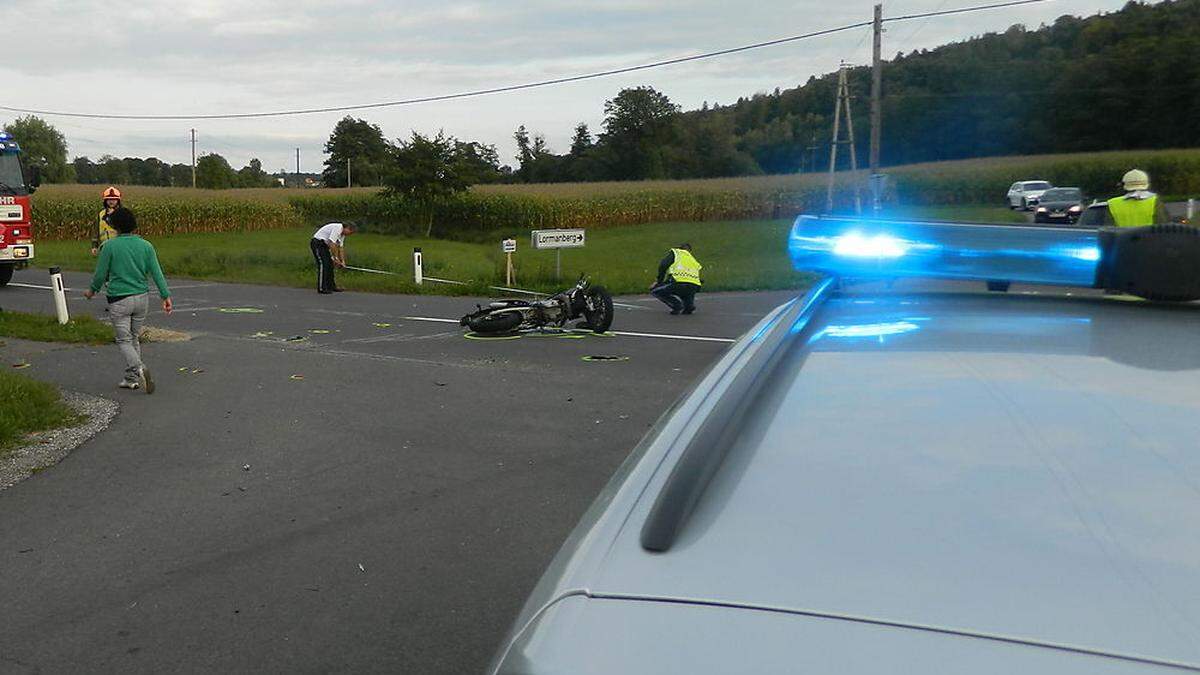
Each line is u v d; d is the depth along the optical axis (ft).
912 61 338.54
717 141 376.07
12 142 62.18
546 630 3.60
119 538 17.10
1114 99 277.85
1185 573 3.46
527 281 71.20
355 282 69.15
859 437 4.72
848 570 3.61
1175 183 203.72
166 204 158.92
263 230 172.14
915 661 3.14
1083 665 3.06
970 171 201.36
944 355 5.89
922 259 7.20
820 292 7.80
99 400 28.50
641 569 3.77
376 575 15.38
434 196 174.40
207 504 18.97
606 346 39.50
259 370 33.58
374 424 25.53
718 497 4.22
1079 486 4.09
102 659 12.69
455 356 36.83
